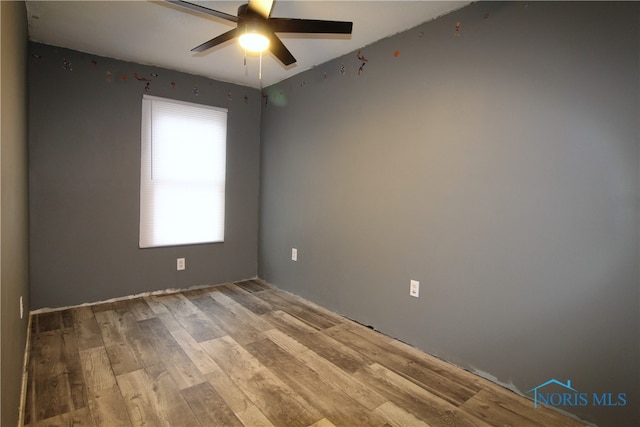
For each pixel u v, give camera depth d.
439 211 2.38
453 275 2.32
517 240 2.01
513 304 2.04
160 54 3.10
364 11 2.29
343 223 3.11
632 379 1.65
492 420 1.79
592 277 1.75
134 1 2.22
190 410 1.80
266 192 4.08
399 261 2.66
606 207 1.69
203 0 2.20
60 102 2.98
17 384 1.70
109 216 3.27
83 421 1.70
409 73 2.53
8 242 1.46
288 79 3.68
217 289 3.82
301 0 2.16
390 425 1.74
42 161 2.93
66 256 3.09
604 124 1.69
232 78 3.74
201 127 3.72
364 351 2.49
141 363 2.24
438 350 2.42
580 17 1.75
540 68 1.89
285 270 3.83
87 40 2.82
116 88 3.23
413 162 2.53
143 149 3.40
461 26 2.23
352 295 3.05
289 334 2.74
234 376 2.12
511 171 2.02
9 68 1.50
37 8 2.31
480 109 2.14
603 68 1.69
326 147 3.25
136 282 3.46
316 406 1.86
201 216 3.80
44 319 2.87
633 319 1.64
